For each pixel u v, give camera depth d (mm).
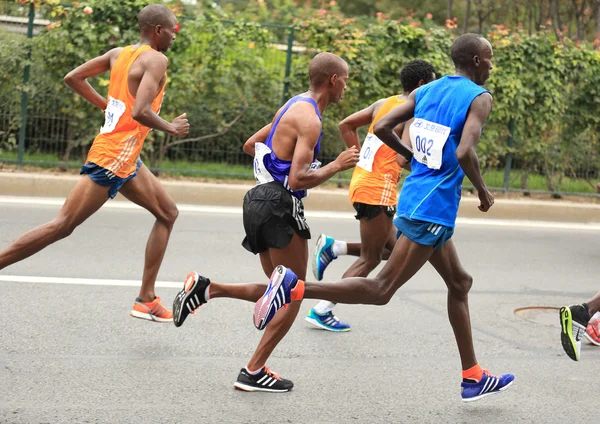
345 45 21484
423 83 10312
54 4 20078
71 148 20828
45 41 20094
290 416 7594
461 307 8023
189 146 21516
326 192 20312
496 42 22656
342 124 10711
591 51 23188
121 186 9758
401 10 46156
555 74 22750
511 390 8688
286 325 8125
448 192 7582
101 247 14391
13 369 8383
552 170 23484
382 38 21953
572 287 13938
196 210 18953
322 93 8102
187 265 13609
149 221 16953
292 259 8039
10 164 20562
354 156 7660
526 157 23281
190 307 7828
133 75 9445
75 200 9430
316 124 7773
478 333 10828
